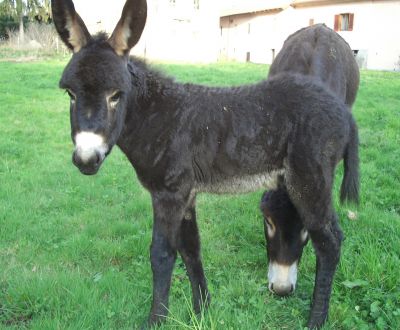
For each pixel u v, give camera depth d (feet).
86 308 9.85
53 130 27.09
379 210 15.20
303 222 9.68
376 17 87.35
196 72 57.11
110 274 11.22
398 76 64.18
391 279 10.70
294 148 9.12
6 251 12.89
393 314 9.59
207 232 14.17
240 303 10.34
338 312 10.00
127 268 12.16
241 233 14.21
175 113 9.08
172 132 8.98
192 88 9.60
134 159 9.22
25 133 26.16
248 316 9.61
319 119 9.09
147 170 9.16
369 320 9.84
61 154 22.43
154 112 9.07
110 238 13.92
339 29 93.71
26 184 17.97
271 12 104.94
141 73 9.15
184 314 9.82
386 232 13.50
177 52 96.84
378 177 18.33
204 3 96.63
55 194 17.17
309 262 12.12
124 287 10.68
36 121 29.25
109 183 18.49
